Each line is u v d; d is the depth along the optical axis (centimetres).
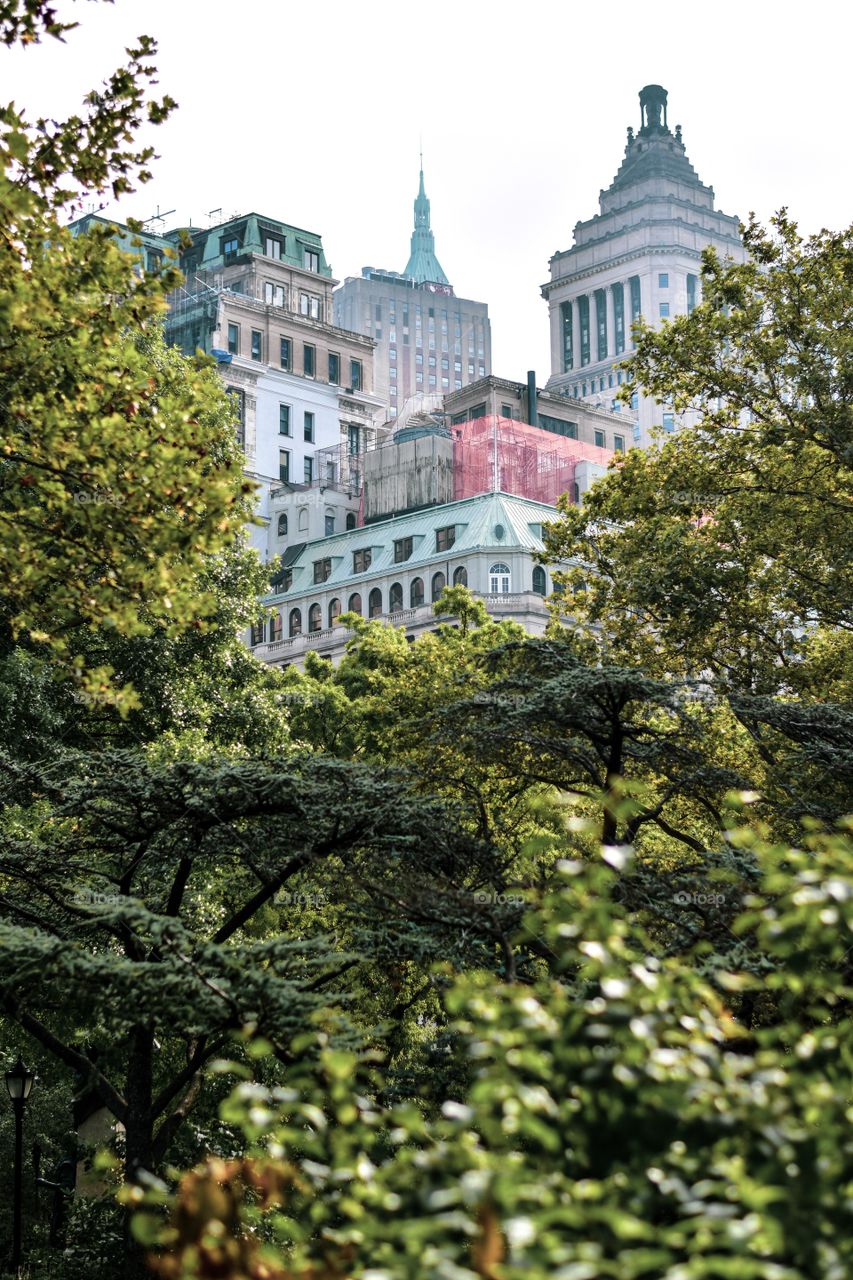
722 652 3188
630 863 648
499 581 10244
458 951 1853
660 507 3244
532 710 2166
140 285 1655
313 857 1956
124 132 1655
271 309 12619
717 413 3178
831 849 689
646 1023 562
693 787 2364
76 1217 2719
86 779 2016
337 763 2103
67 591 1642
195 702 3353
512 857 2238
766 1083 555
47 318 1603
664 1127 538
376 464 12456
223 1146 2472
